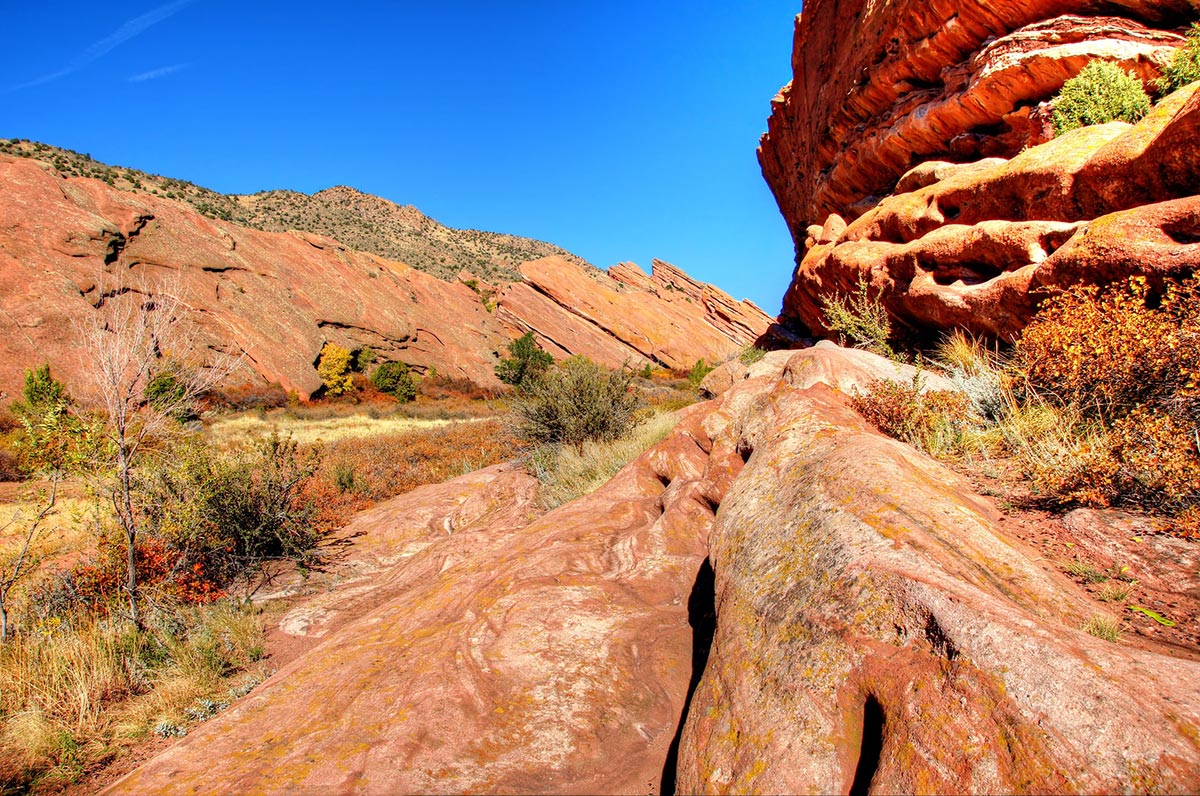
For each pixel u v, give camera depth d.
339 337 47.59
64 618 5.39
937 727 1.53
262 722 2.72
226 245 45.53
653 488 5.46
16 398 26.22
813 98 16.61
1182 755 1.26
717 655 2.38
